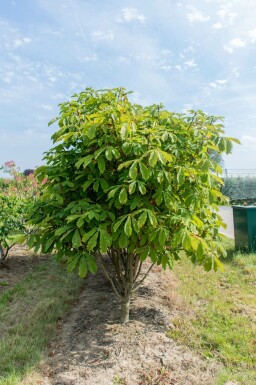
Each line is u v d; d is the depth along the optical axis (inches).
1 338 154.4
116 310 179.2
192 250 147.6
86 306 190.9
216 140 143.4
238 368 127.4
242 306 184.9
